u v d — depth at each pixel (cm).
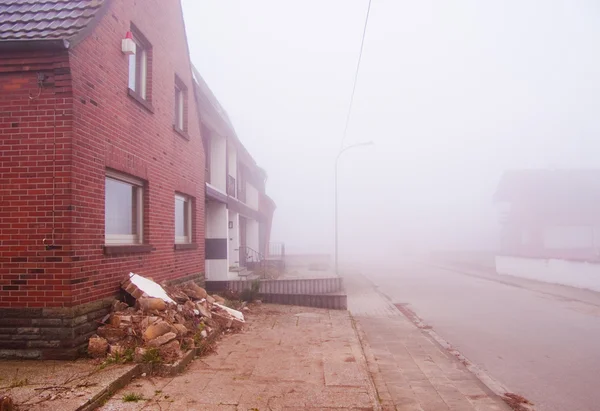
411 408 562
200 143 1258
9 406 428
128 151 797
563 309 1459
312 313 1169
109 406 482
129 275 775
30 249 617
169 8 1021
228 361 674
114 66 749
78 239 633
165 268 962
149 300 713
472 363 808
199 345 719
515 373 746
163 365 596
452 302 1666
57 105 627
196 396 520
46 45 612
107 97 724
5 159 626
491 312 1415
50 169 622
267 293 1354
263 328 945
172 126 1020
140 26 858
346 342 816
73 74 630
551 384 687
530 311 1427
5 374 548
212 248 1537
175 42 1064
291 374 615
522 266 2662
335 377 604
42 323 611
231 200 1656
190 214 1198
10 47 614
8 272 618
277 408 493
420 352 885
